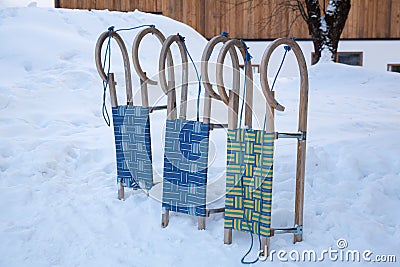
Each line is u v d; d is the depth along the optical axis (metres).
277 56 11.71
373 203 3.44
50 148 4.38
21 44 7.26
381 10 11.70
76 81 6.49
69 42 7.59
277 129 5.32
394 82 8.72
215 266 2.81
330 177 3.83
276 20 11.88
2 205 3.51
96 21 8.70
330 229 3.17
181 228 3.23
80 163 4.31
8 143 4.48
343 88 8.46
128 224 3.31
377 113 6.37
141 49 8.23
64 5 11.52
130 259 2.92
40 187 3.77
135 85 6.65
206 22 12.05
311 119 5.74
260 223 2.86
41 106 5.74
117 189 3.83
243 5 11.90
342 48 11.91
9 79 6.53
